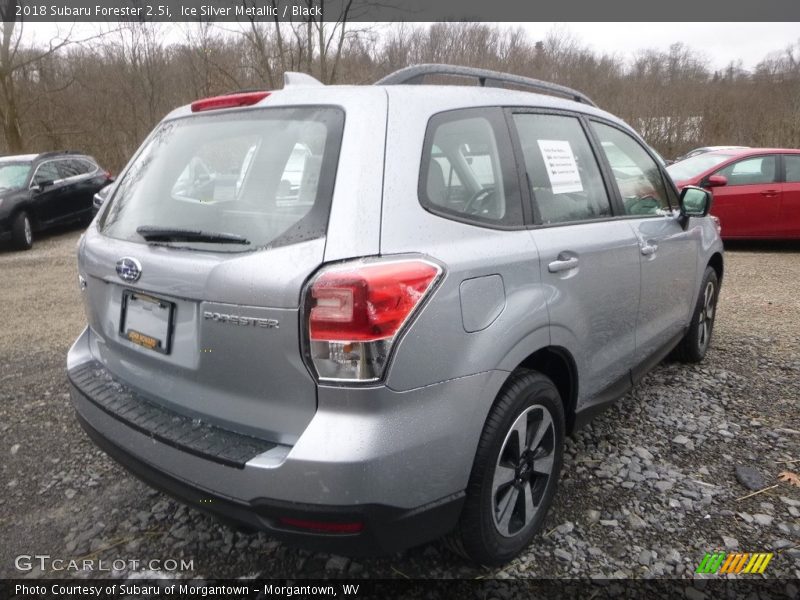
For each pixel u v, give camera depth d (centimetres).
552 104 298
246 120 237
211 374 208
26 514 288
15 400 408
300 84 246
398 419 190
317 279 185
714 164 933
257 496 190
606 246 290
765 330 529
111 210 271
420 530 203
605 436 345
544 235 256
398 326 188
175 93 2111
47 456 337
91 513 288
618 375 320
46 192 1098
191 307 212
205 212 222
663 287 358
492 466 224
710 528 267
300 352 186
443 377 202
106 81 2172
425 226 208
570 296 262
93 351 284
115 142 2205
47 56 2039
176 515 285
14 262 929
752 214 910
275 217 204
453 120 235
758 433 347
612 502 285
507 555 241
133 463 225
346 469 181
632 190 342
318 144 211
